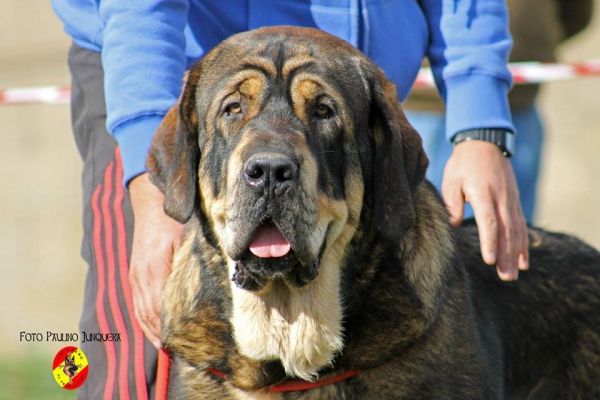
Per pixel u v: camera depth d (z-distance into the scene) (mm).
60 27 24031
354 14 7211
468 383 6293
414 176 6328
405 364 6176
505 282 7566
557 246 8062
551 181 20734
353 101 6305
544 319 7578
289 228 5805
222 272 6328
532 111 12336
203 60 6566
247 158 5816
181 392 6508
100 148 7375
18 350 17016
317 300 6176
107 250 7004
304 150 5918
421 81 11391
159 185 6438
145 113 6609
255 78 6219
